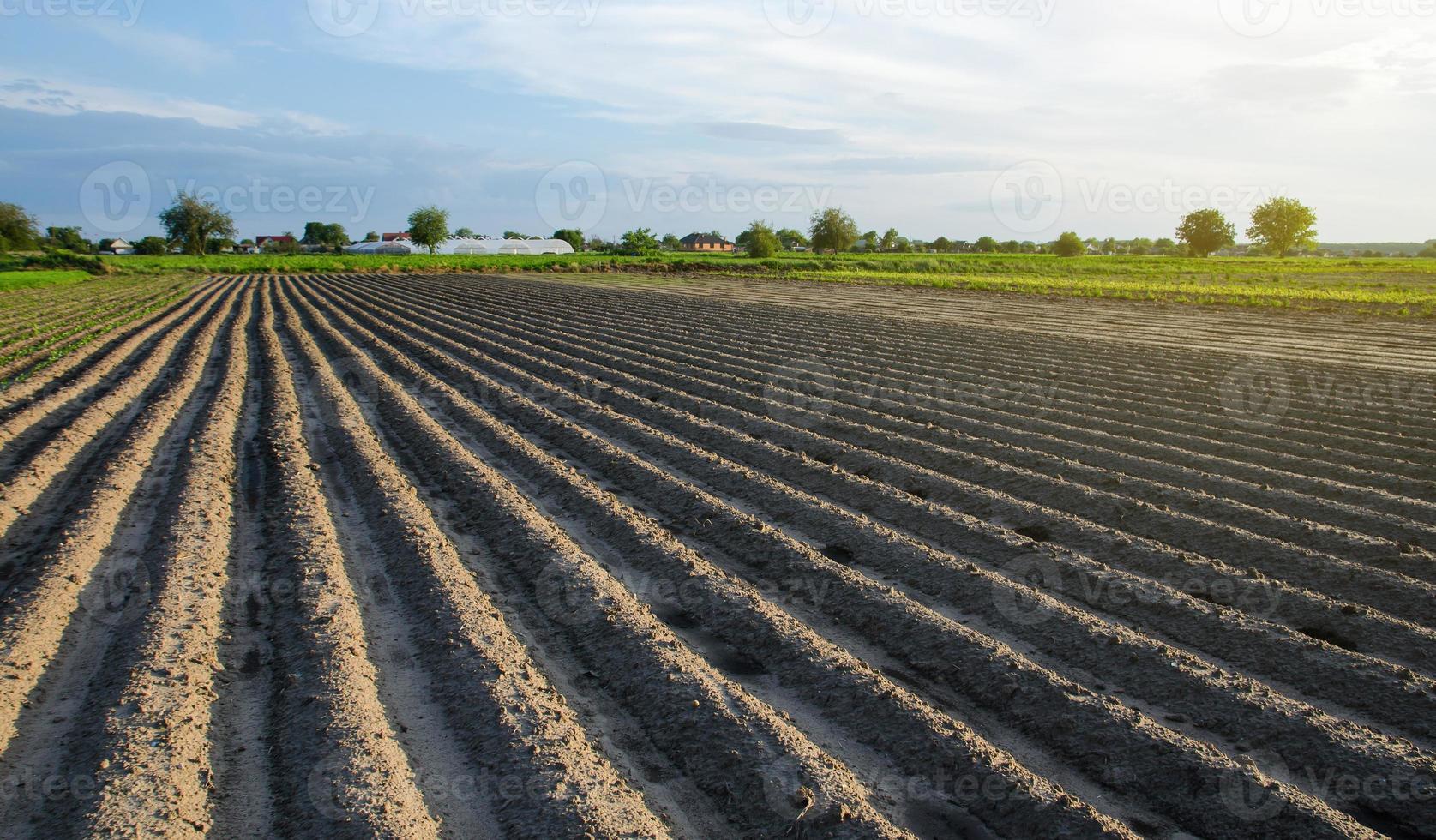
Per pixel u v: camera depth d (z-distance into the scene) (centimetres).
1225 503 824
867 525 768
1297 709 482
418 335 2219
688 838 397
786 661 547
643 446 1079
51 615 596
